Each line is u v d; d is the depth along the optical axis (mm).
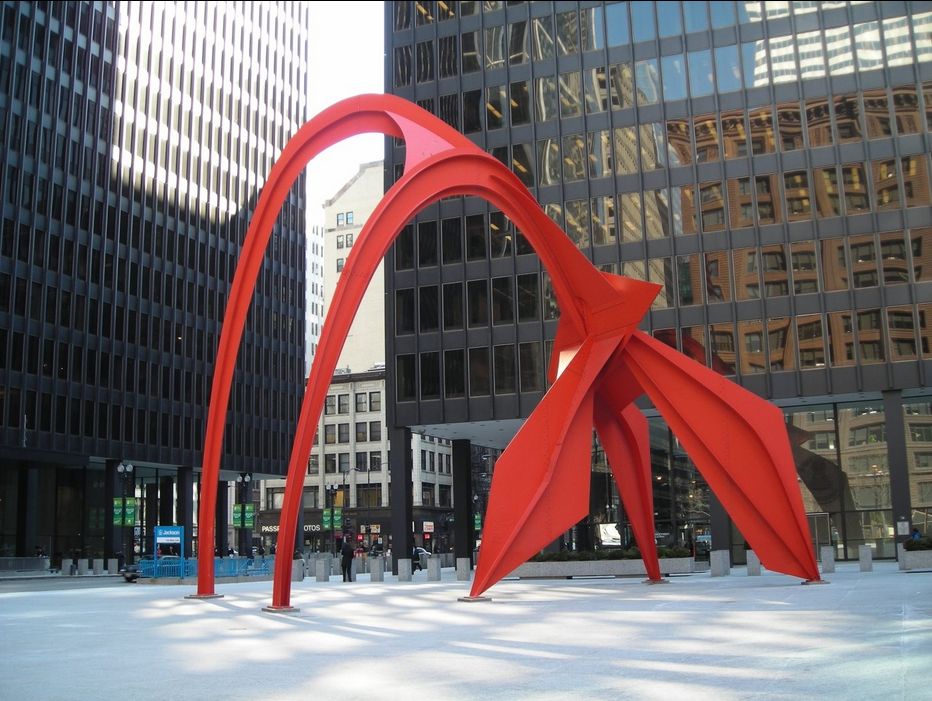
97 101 66750
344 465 103938
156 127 72375
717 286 40625
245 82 83750
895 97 39844
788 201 40375
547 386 41438
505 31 45438
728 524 40250
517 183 21797
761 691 7332
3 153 58562
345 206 128125
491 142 44625
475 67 45594
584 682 8109
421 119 21531
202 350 74250
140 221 69500
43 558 57250
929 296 38125
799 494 22078
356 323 120000
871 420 40156
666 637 11664
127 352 66562
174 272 72312
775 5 41844
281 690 8094
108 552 63375
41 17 62594
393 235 19750
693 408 21906
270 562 40219
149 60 72438
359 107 21828
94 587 35469
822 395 38844
